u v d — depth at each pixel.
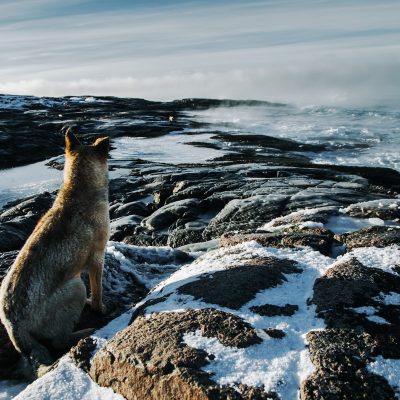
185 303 1.45
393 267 1.54
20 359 1.62
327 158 10.72
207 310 1.37
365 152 11.65
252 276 1.54
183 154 10.38
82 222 1.70
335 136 14.72
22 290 1.54
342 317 1.30
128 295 2.02
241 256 1.79
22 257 1.59
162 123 16.91
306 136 14.71
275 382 1.10
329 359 1.15
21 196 6.95
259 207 3.97
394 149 11.97
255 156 10.19
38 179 8.03
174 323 1.34
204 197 4.98
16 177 8.33
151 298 1.62
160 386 1.16
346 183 4.88
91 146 1.84
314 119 20.92
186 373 1.14
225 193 4.69
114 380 1.25
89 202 1.73
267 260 1.68
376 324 1.28
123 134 14.06
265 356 1.18
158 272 2.38
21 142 10.91
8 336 1.66
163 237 4.17
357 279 1.46
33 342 1.55
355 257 1.64
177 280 1.69
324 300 1.38
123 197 5.96
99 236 1.75
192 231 3.94
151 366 1.19
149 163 8.53
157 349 1.24
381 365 1.14
